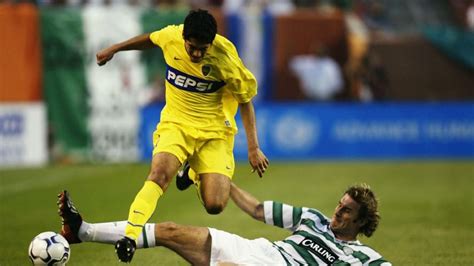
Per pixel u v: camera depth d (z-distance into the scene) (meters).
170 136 26.86
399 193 50.88
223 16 68.38
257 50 69.31
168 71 27.50
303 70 70.00
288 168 63.56
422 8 82.00
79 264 29.67
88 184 53.81
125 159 66.62
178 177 29.23
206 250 24.16
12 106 64.31
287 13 69.75
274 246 24.52
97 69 65.81
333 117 70.94
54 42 65.00
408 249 33.31
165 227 24.23
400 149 72.06
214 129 27.56
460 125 72.69
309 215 25.41
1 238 35.59
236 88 27.28
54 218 41.00
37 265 24.52
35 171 60.75
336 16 70.38
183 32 25.34
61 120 65.56
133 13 65.75
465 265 30.16
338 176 58.72
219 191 26.72
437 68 72.38
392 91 72.00
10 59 64.25
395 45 71.69
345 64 70.94
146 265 29.58
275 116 70.06
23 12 64.31
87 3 74.38
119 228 24.92
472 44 72.56
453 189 53.00
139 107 66.56
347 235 24.83
